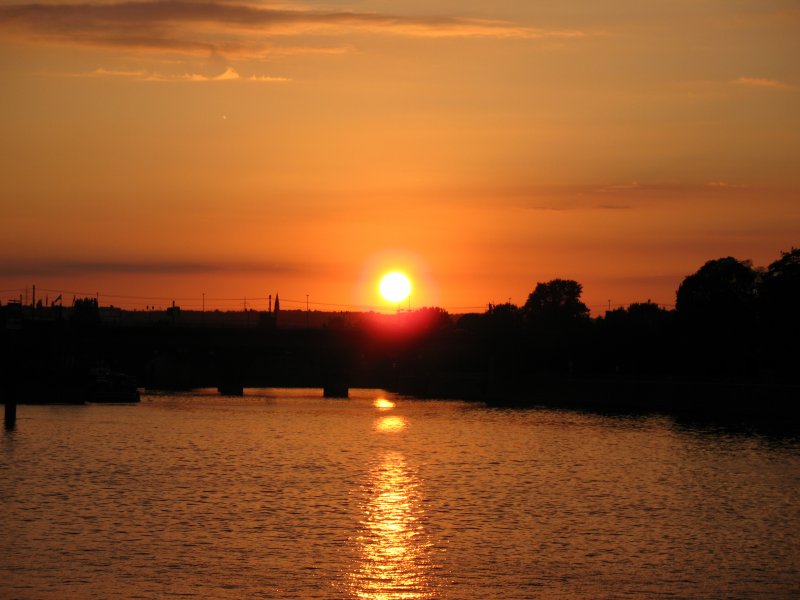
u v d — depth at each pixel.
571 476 150.12
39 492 128.75
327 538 103.94
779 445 187.88
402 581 88.69
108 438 194.50
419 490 135.75
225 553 97.12
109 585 86.25
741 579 90.00
